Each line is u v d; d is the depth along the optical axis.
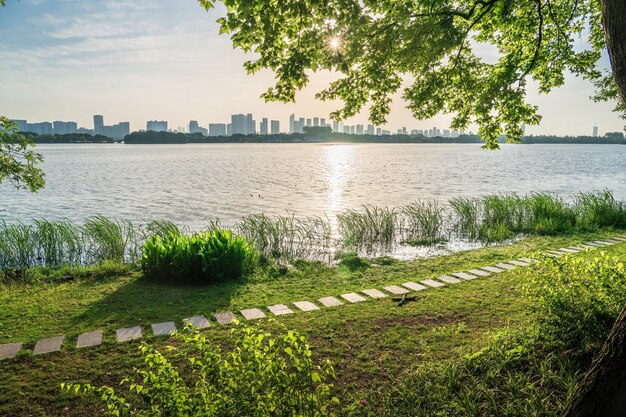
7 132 9.01
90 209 23.39
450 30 5.93
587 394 2.79
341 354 5.48
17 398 4.54
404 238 15.52
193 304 7.72
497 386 4.14
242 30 5.00
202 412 2.69
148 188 33.94
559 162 75.56
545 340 4.71
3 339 6.12
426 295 7.93
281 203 25.56
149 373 2.82
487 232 15.38
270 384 2.89
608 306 4.60
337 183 37.97
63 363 5.36
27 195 29.50
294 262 11.75
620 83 2.81
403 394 4.22
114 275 10.16
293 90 5.79
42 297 8.27
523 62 8.02
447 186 35.19
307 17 5.13
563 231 14.85
